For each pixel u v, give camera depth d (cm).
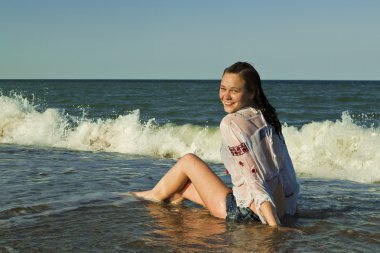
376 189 554
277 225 356
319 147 821
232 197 381
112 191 507
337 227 364
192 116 1778
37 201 446
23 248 311
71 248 311
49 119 1260
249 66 363
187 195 435
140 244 320
